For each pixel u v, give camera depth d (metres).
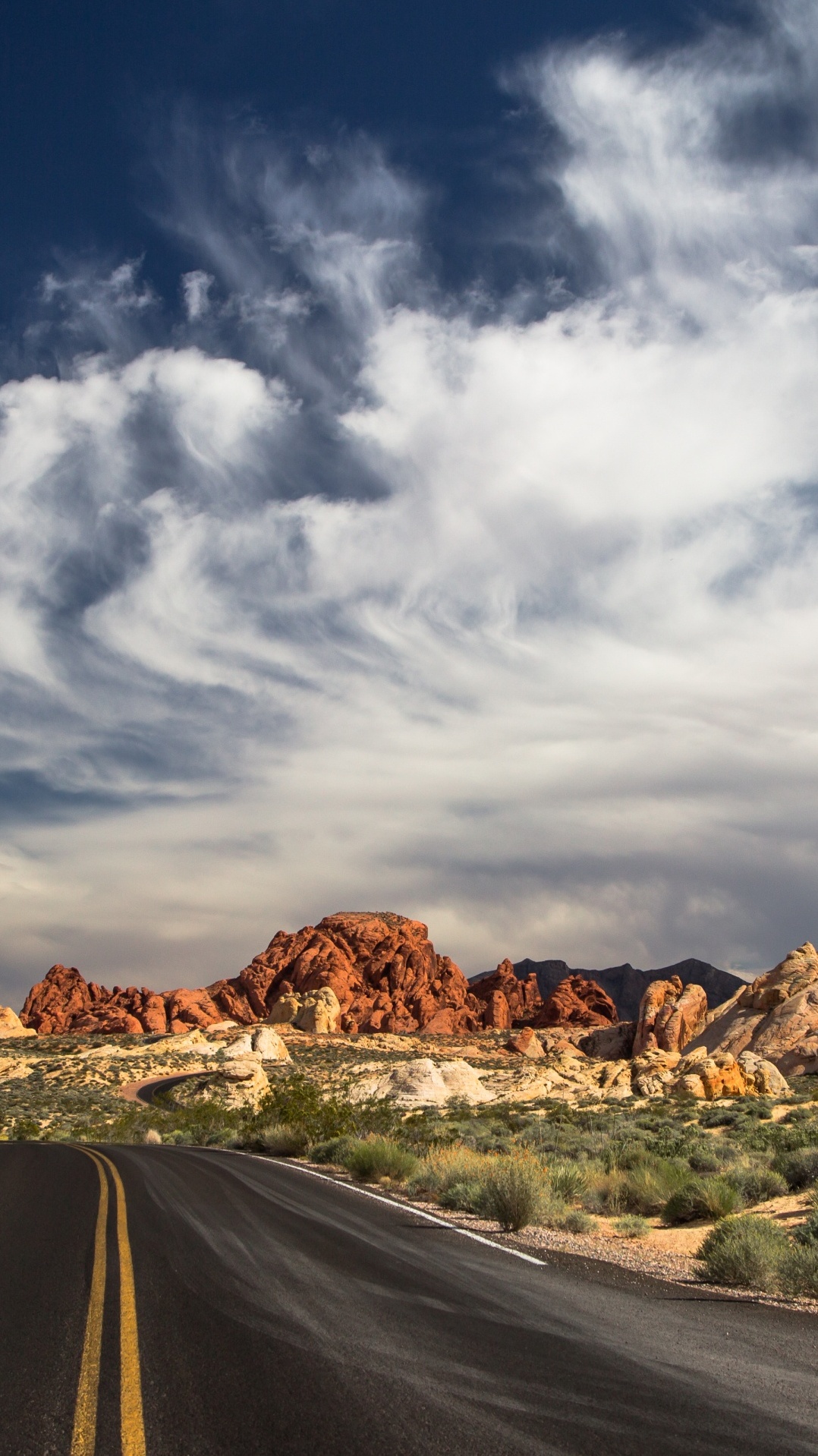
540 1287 9.16
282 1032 122.81
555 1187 17.61
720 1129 33.12
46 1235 11.31
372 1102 35.94
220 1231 11.61
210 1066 96.31
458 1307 7.98
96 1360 6.26
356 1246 10.92
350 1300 8.02
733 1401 5.83
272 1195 15.84
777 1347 7.40
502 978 152.88
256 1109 54.12
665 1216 15.91
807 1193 16.31
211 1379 5.89
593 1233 14.03
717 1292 9.80
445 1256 10.67
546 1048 107.69
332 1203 15.10
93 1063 94.19
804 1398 5.99
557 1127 33.19
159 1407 5.40
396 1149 20.55
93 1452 4.76
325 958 145.62
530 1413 5.43
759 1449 5.02
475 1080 58.31
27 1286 8.53
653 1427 5.27
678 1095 49.59
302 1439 4.95
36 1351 6.48
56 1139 44.41
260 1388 5.71
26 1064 92.25
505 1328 7.33
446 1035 125.81
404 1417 5.28
